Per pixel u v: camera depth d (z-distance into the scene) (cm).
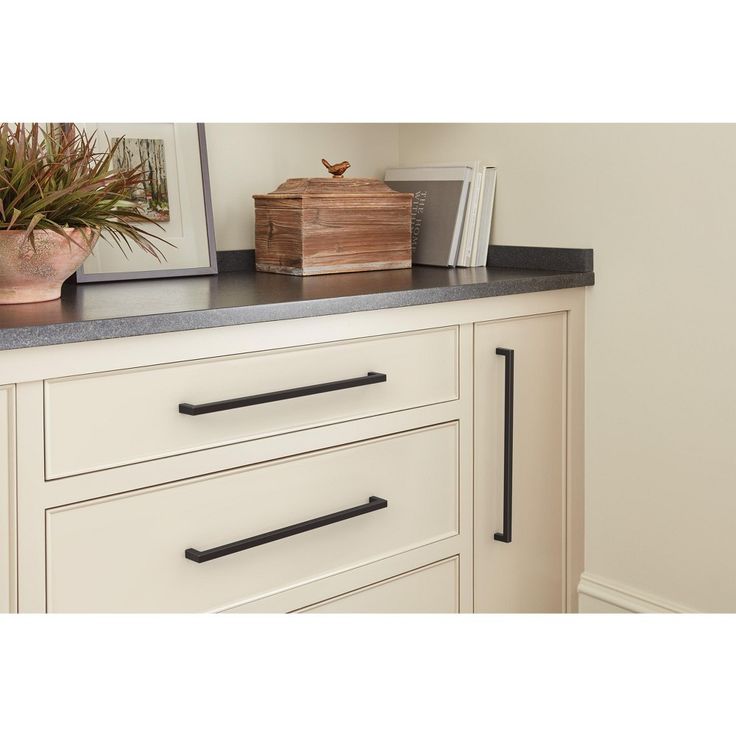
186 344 147
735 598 193
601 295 209
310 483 167
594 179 206
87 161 157
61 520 136
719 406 191
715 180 187
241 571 159
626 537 211
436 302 179
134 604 146
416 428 183
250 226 223
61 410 135
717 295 189
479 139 227
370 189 215
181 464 149
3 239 145
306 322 162
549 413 208
